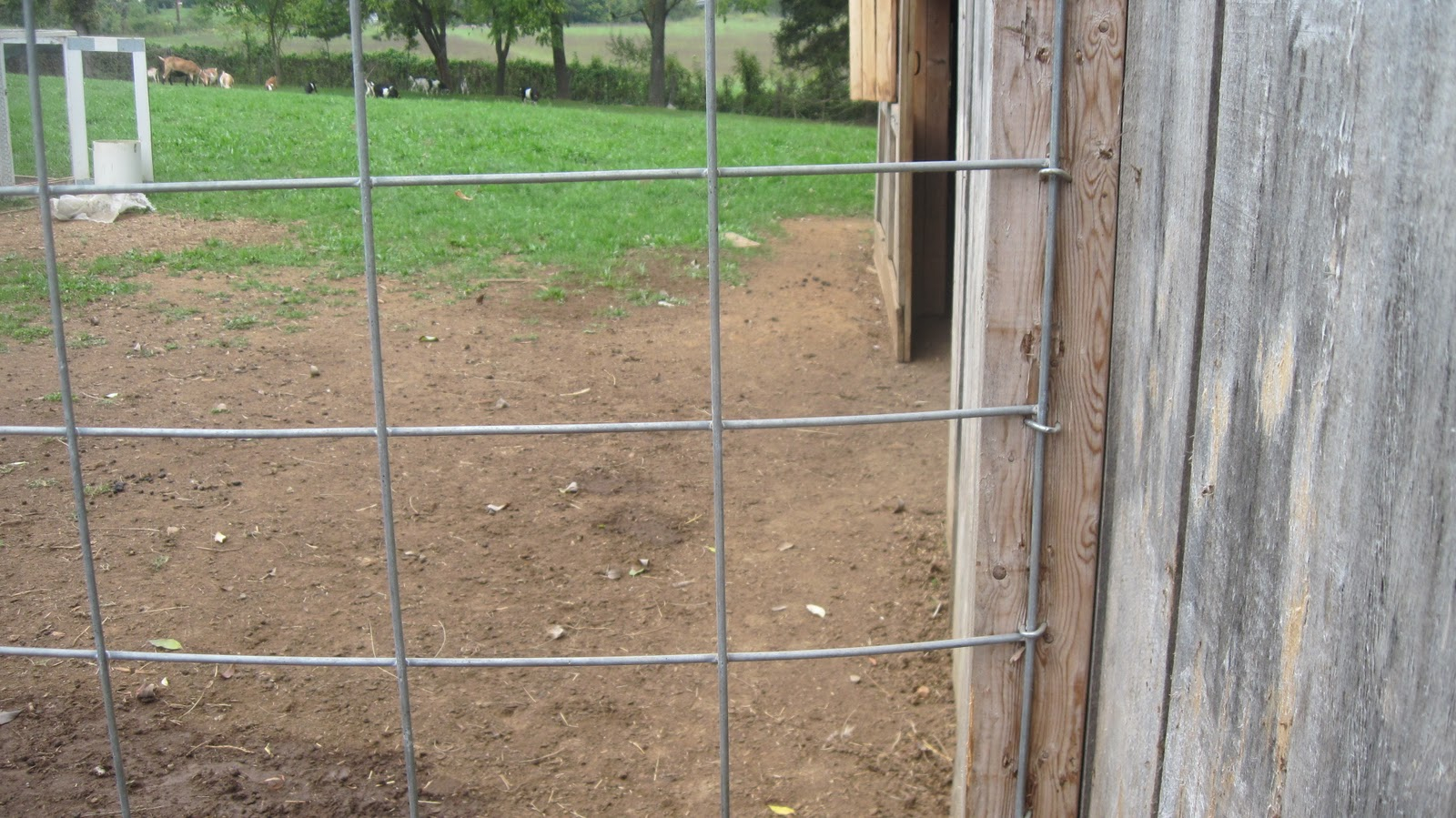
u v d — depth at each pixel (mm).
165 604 4484
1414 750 1329
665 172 2277
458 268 9695
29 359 7125
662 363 7520
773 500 5566
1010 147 2463
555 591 4703
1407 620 1349
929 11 7543
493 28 47156
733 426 2389
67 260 9492
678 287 9391
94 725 3742
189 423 6223
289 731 3775
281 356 7383
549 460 5973
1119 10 2393
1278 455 1710
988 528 2650
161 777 3500
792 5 41781
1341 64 1523
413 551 4973
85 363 7102
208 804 3385
